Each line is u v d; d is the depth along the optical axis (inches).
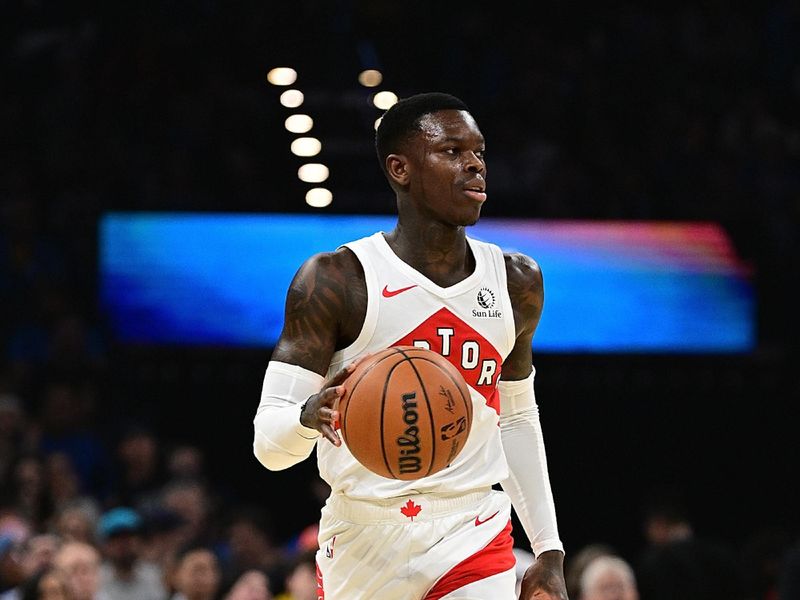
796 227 1275.8
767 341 1148.5
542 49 1386.6
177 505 990.4
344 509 400.2
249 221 1106.1
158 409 1138.0
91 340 1157.7
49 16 1354.6
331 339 394.3
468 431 362.6
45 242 1223.5
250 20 1305.4
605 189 1266.0
